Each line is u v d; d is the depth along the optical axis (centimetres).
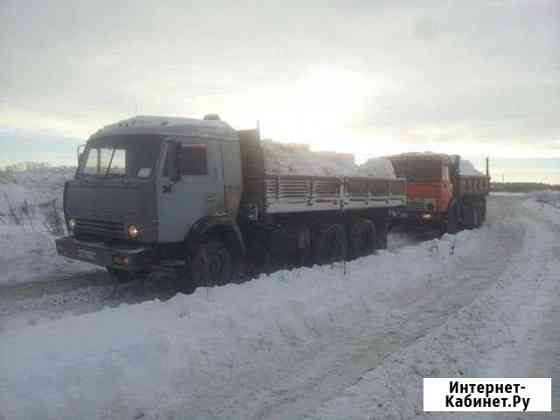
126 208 699
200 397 425
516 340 568
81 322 539
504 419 402
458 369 489
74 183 780
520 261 1086
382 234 1276
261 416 397
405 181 1338
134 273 851
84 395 399
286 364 498
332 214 1066
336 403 418
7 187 1986
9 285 804
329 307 660
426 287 845
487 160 2009
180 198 734
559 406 423
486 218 2231
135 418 391
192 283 753
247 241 897
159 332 502
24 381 391
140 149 720
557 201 3809
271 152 890
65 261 959
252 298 671
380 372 481
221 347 505
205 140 781
